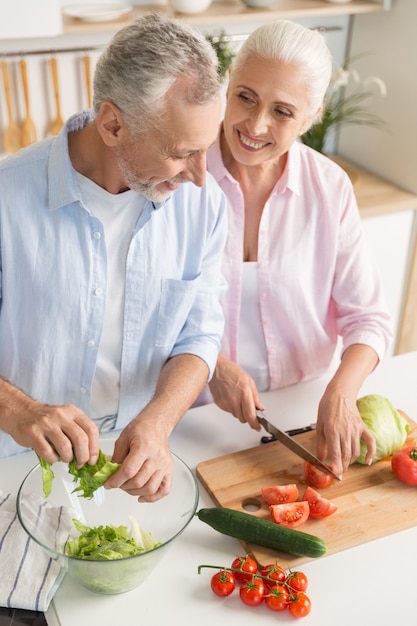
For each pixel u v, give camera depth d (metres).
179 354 1.55
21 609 1.21
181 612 1.22
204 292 1.57
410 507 1.41
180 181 1.27
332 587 1.27
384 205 2.68
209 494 1.46
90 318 1.44
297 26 1.54
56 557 1.16
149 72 1.12
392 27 2.69
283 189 1.74
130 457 1.26
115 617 1.21
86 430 1.24
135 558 1.14
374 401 1.57
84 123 1.37
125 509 1.34
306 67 1.52
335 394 1.56
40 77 2.62
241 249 1.77
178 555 1.32
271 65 1.51
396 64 2.71
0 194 1.34
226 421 1.65
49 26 2.31
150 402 1.42
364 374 1.66
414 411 1.69
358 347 1.72
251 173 1.74
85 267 1.40
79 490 1.28
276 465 1.50
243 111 1.58
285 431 1.61
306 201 1.76
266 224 1.76
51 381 1.49
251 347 1.87
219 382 1.62
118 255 1.44
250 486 1.45
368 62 2.85
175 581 1.27
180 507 1.30
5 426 1.27
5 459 1.51
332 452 1.48
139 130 1.17
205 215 1.49
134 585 1.24
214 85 1.15
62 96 2.69
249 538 1.31
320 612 1.22
